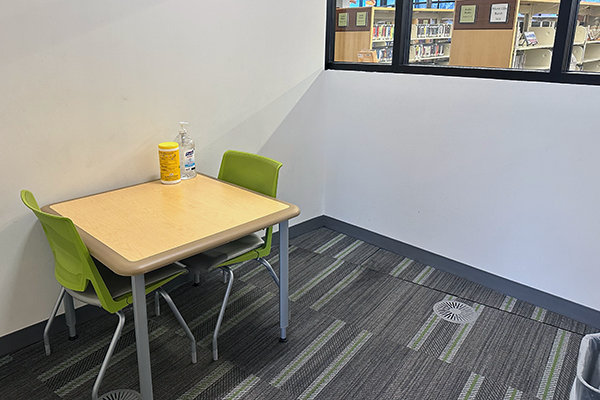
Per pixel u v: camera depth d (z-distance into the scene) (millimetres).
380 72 2826
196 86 2441
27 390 1863
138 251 1543
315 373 1974
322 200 3418
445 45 2844
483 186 2531
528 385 1910
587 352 1646
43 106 1938
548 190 2295
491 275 2629
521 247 2469
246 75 2654
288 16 2770
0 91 1813
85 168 2127
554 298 2410
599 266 2221
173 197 2061
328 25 3043
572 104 2125
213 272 2805
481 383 1920
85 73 2025
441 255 2838
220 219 1810
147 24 2170
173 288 2627
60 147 2025
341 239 3277
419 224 2893
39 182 2000
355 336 2223
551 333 2248
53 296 2168
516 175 2389
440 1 2775
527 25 2473
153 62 2238
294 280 2734
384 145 2924
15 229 1981
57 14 1892
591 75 2055
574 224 2252
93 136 2117
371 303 2500
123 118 2197
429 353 2105
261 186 2205
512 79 2305
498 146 2418
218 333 2201
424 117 2680
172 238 1641
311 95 3070
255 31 2625
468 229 2662
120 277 1827
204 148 2578
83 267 1607
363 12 2902
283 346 2148
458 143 2570
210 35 2428
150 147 2334
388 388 1893
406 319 2359
